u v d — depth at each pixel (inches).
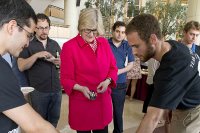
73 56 67.9
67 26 319.9
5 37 33.6
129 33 45.8
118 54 107.7
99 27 67.4
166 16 241.6
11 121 34.5
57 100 102.3
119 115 111.2
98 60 69.4
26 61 90.4
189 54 46.8
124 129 135.1
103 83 69.7
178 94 43.7
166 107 42.4
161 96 42.8
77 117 70.3
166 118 59.7
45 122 35.1
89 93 67.6
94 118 70.7
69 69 68.1
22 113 33.0
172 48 46.3
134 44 45.9
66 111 164.1
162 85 43.4
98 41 71.6
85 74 69.1
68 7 328.5
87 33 66.2
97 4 288.7
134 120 150.6
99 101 70.6
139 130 43.0
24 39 35.4
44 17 97.1
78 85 67.9
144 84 193.8
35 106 97.3
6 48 34.4
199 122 53.4
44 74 95.9
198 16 242.2
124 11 287.4
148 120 42.8
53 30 289.9
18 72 90.7
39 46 97.0
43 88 96.8
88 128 70.7
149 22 44.7
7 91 31.9
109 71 74.5
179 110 55.9
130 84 203.5
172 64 44.3
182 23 242.5
